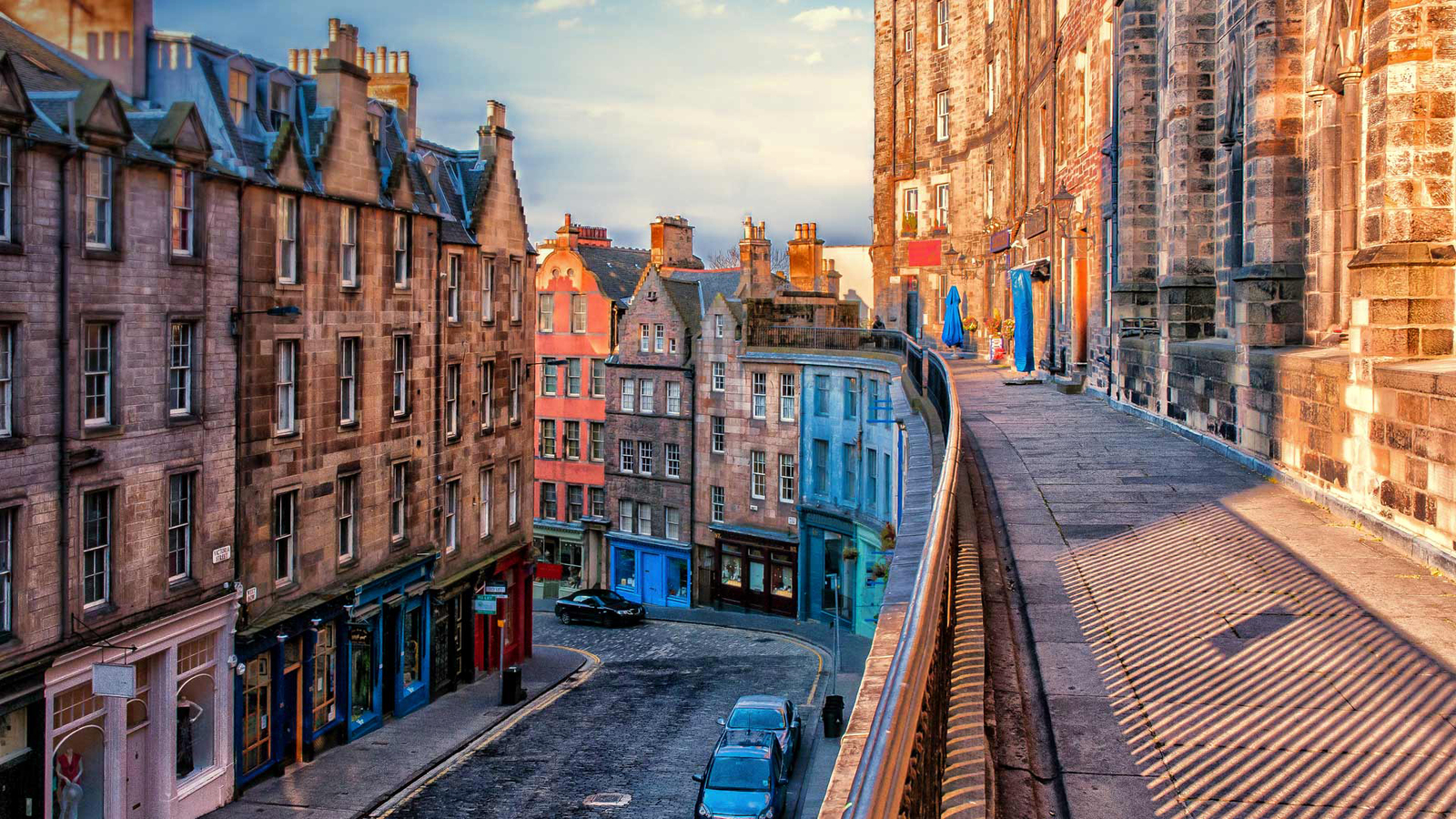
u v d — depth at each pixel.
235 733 22.78
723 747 21.56
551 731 28.47
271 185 23.67
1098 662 6.80
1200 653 6.92
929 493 9.93
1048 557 9.39
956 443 8.81
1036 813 4.86
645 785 23.62
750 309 47.88
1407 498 9.65
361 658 27.77
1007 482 12.98
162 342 20.91
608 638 43.00
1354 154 13.13
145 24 21.52
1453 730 5.71
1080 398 24.95
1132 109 22.14
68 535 18.80
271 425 24.02
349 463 26.91
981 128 42.75
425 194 31.31
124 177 19.84
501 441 36.12
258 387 23.56
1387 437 10.06
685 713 30.39
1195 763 5.36
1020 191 36.47
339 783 23.66
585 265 54.78
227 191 22.50
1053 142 30.89
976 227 43.44
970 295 44.00
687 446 50.47
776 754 21.66
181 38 22.06
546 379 55.88
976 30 43.12
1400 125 10.12
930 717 4.21
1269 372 13.41
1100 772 5.28
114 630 19.64
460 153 36.53
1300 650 6.96
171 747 20.91
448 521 32.88
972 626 7.16
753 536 47.41
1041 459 14.84
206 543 22.03
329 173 25.88
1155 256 22.05
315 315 25.44
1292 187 14.46
